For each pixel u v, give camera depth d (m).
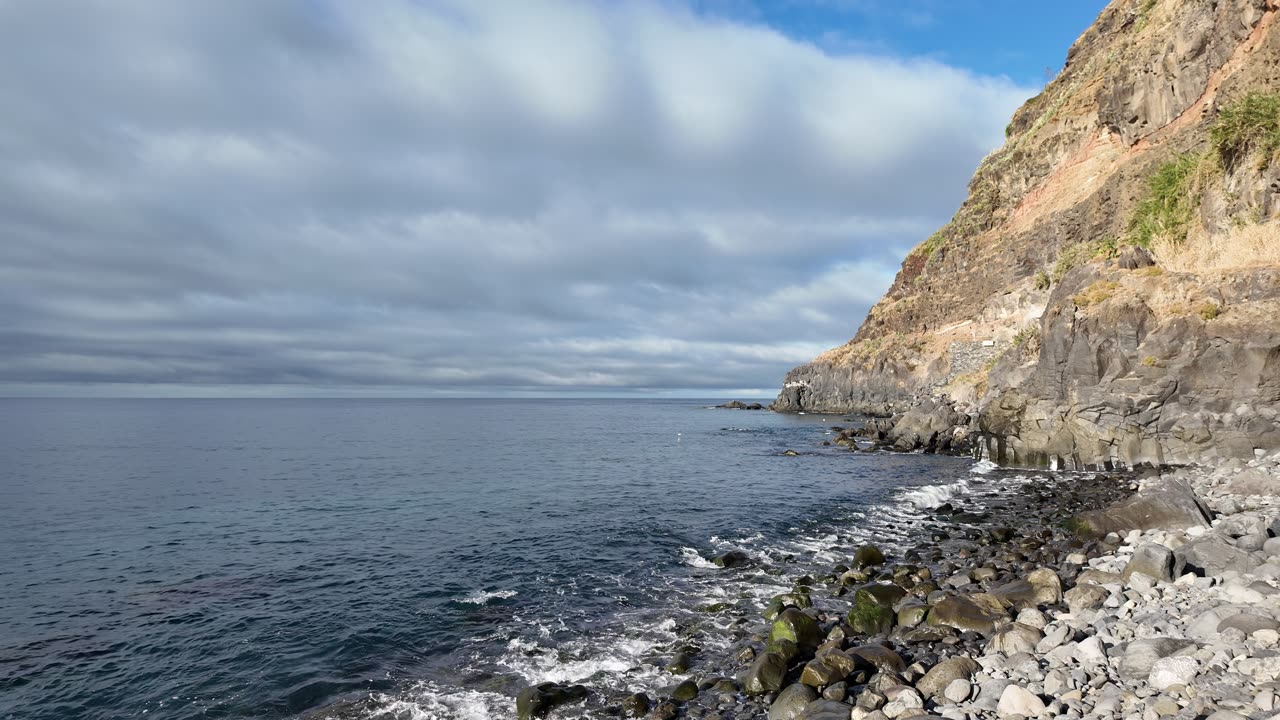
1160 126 56.06
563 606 14.68
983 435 38.44
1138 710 6.82
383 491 32.09
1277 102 29.83
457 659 11.90
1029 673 8.24
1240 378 25.38
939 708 7.82
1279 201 28.53
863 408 94.81
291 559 19.09
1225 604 9.12
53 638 13.14
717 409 173.00
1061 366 31.70
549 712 9.59
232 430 87.50
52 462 46.25
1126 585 11.45
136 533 22.88
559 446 59.72
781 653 10.22
